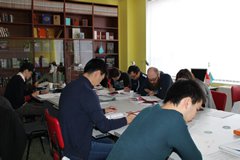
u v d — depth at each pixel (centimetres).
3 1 495
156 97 333
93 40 612
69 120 189
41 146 359
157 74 356
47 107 338
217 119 223
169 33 573
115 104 297
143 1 608
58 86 445
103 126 190
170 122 115
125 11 631
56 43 562
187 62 536
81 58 593
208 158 138
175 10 554
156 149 113
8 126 202
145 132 116
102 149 203
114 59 656
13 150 203
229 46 459
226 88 421
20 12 541
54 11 552
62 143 183
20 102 348
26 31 550
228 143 155
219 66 477
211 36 487
